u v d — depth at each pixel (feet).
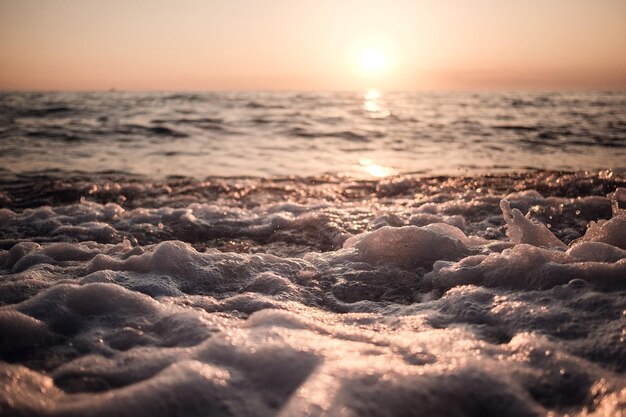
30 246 9.52
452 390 4.31
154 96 125.80
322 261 9.02
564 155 29.35
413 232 9.49
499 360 4.87
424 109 91.50
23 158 27.71
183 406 4.10
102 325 5.82
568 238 11.03
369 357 4.86
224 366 4.68
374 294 7.60
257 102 105.19
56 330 5.65
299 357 4.75
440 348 5.14
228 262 8.53
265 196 17.02
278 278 8.03
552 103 97.45
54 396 4.33
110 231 11.66
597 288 6.56
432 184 18.80
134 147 34.12
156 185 18.66
